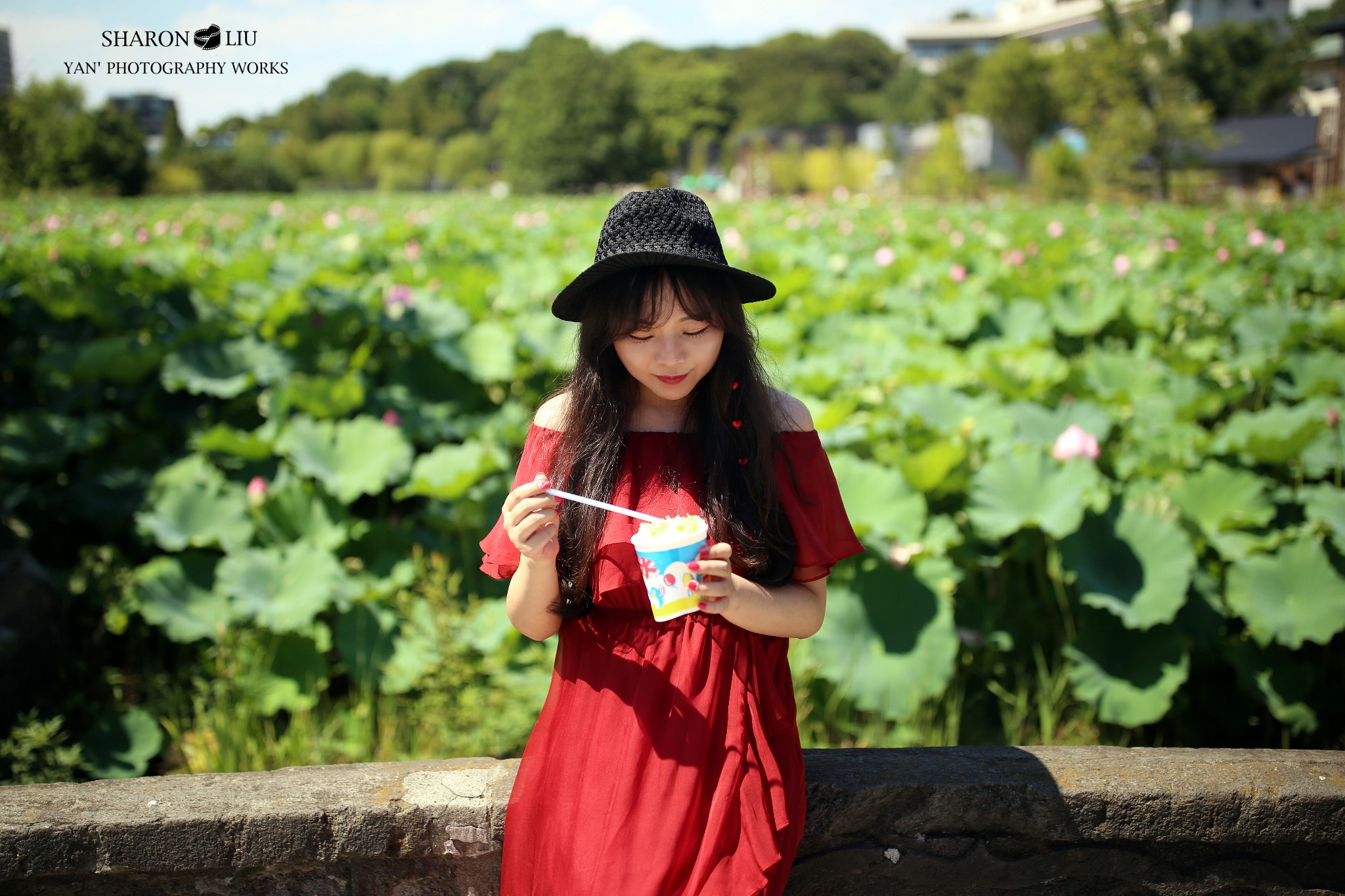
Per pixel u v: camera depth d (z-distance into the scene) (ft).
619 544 5.40
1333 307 22.81
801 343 20.70
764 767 5.34
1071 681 11.59
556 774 5.42
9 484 14.94
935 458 12.66
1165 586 11.55
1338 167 101.96
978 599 12.74
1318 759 6.51
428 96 433.07
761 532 5.54
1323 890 6.40
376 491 13.62
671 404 5.79
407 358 17.60
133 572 13.38
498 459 13.26
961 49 313.73
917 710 11.28
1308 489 12.84
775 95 370.12
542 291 23.86
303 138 306.96
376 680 11.75
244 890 6.03
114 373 16.58
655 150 211.82
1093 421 15.19
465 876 6.11
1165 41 102.27
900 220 49.16
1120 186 104.83
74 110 69.36
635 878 4.97
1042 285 23.79
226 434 14.23
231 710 11.44
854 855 6.26
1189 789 6.23
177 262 25.54
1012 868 6.33
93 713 11.59
